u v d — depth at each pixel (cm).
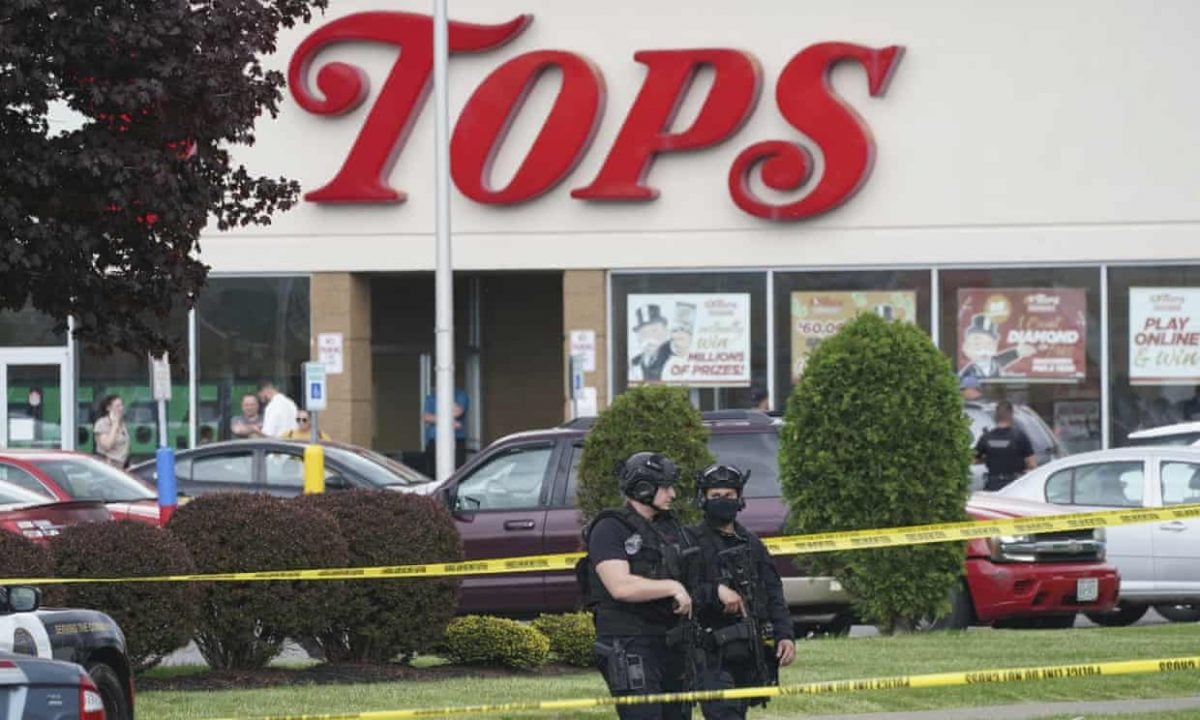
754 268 11994
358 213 12250
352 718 3775
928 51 11888
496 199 12056
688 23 12012
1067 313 11844
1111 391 11825
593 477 6456
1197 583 7319
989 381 11900
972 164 11869
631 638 3606
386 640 5928
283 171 12312
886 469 6625
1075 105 11819
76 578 5262
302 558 5691
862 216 11925
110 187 4862
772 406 11988
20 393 12456
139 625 5303
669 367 12069
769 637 3772
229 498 5753
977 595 6875
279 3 5325
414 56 12138
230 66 5041
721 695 3559
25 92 4762
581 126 11988
